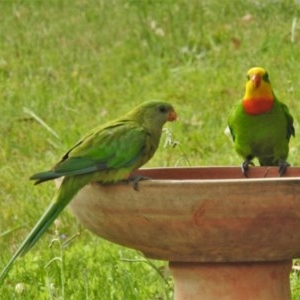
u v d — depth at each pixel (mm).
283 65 15422
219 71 15719
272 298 7105
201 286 7062
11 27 18500
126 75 16250
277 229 6375
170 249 6668
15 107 15078
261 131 9328
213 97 14703
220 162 12625
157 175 7695
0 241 11383
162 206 6344
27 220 11672
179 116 14070
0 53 17406
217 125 13664
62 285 8828
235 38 16781
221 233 6379
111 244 10719
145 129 7051
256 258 6680
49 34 18062
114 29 18031
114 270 9781
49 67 16672
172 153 12938
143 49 17125
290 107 13852
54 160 13312
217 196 6203
